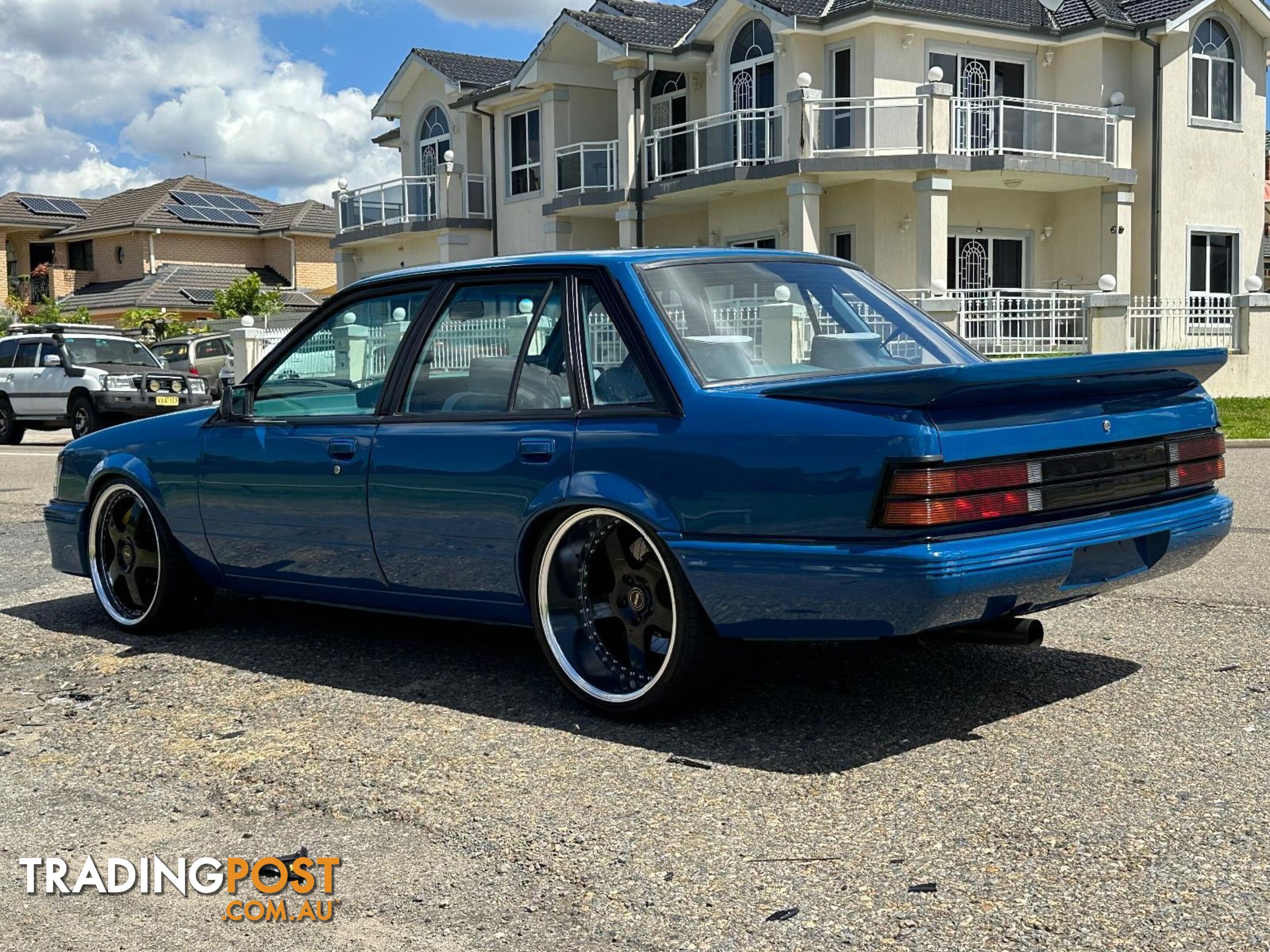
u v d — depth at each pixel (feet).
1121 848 10.58
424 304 16.33
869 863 10.49
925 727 13.82
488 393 15.34
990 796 11.80
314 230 172.04
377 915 9.96
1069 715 14.11
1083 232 85.87
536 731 14.10
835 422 12.50
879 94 79.61
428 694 15.66
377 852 11.11
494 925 9.69
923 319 16.78
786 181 79.87
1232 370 70.28
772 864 10.53
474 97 105.81
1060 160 79.30
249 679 16.70
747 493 12.89
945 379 11.83
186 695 16.11
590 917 9.73
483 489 14.88
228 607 21.06
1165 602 19.70
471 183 107.76
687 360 13.89
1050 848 10.65
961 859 10.49
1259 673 15.58
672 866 10.56
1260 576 21.63
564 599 14.75
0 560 26.63
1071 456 13.23
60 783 13.16
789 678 15.79
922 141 77.20
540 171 102.83
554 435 14.38
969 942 9.12
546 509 14.28
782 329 14.94
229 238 172.96
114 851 11.41
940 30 80.38
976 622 14.15
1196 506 14.57
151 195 175.63
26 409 69.41
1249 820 11.07
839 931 9.37
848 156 77.10
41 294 168.45
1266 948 8.89
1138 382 13.88
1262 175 90.53
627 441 13.76
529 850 10.98
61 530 20.21
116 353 71.46
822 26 80.43
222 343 91.86
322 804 12.26
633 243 91.50
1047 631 18.02
